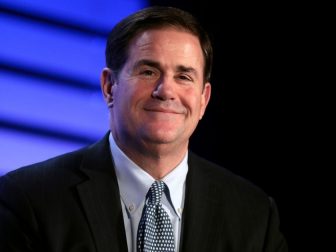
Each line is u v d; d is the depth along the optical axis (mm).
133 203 5484
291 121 11375
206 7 10898
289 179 11430
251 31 11156
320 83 11211
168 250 5355
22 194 5426
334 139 11211
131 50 5363
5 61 9797
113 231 5348
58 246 5230
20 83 9891
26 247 5254
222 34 11070
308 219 11383
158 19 5371
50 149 10070
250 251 5684
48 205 5375
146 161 5480
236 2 11023
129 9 10625
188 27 5430
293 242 11445
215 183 5992
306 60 11242
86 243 5246
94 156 5770
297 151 11375
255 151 11398
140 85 5273
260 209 5984
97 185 5523
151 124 5242
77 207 5406
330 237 11281
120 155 5574
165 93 5234
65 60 10219
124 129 5387
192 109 5391
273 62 11281
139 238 5348
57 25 10172
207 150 11328
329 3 11016
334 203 11258
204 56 5613
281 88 11344
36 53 10016
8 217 5359
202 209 5707
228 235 5684
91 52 10406
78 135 10273
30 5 9969
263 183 11445
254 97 11344
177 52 5305
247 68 11250
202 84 5590
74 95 10273
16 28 9875
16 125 9852
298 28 11180
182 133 5375
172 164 5555
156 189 5488
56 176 5590
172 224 5543
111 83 5652
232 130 11359
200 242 5527
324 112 11234
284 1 11094
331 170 11266
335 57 11109
